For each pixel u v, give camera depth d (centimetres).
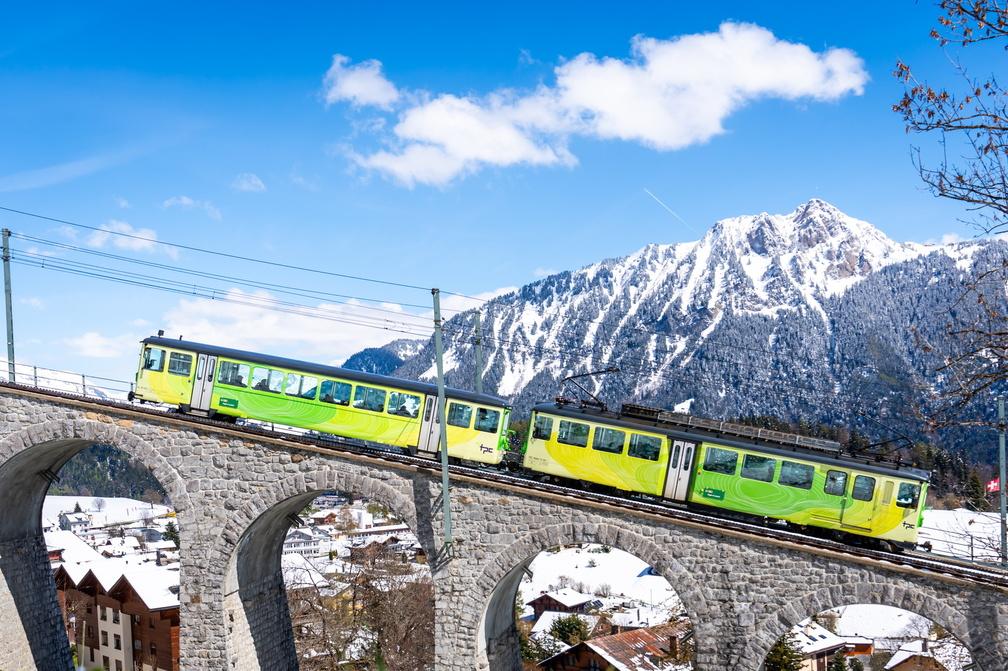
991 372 1750
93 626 7925
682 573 3362
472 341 4606
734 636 3284
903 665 7000
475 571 3619
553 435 3912
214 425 3934
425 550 3694
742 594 3291
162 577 7719
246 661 4019
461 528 3650
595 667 6209
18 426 4138
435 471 3694
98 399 4047
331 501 19138
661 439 3775
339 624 6812
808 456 3631
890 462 3709
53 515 19162
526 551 3556
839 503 3566
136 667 7444
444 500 3631
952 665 5578
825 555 3192
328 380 4125
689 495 3728
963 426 1805
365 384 4094
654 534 3409
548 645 7675
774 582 3256
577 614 8838
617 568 12369
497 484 3594
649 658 6284
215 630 3872
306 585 7431
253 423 5031
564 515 3522
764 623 3253
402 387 4069
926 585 3075
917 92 1728
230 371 4178
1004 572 3275
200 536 3928
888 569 3116
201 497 3944
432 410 4031
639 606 9750
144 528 16262
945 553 4172
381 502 3775
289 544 11288
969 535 3822
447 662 3622
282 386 4141
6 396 4162
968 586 3020
